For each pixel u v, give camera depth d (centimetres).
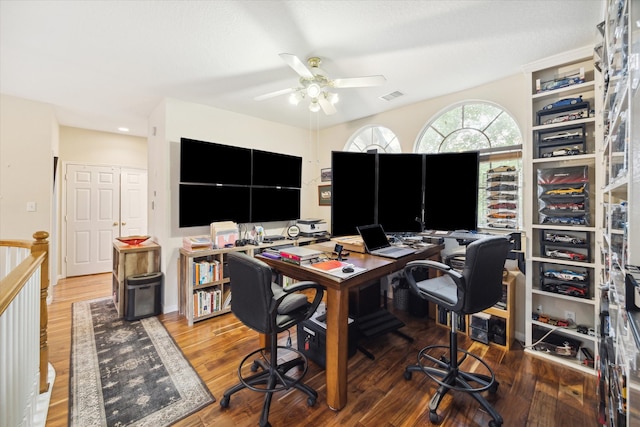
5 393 104
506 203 268
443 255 304
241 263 158
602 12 174
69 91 297
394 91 299
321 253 220
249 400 176
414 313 305
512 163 271
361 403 174
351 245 238
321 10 173
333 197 266
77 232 460
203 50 217
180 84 279
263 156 379
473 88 290
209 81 272
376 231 251
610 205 135
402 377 200
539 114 234
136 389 185
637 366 79
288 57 185
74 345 241
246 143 378
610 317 136
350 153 272
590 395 180
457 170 271
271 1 164
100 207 480
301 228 411
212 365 213
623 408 102
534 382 194
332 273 171
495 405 172
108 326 279
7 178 312
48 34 194
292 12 174
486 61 236
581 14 177
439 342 250
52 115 343
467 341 252
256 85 283
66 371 203
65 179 447
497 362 219
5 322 104
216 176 334
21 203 319
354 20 182
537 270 242
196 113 333
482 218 285
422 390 186
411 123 340
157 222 335
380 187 279
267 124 402
